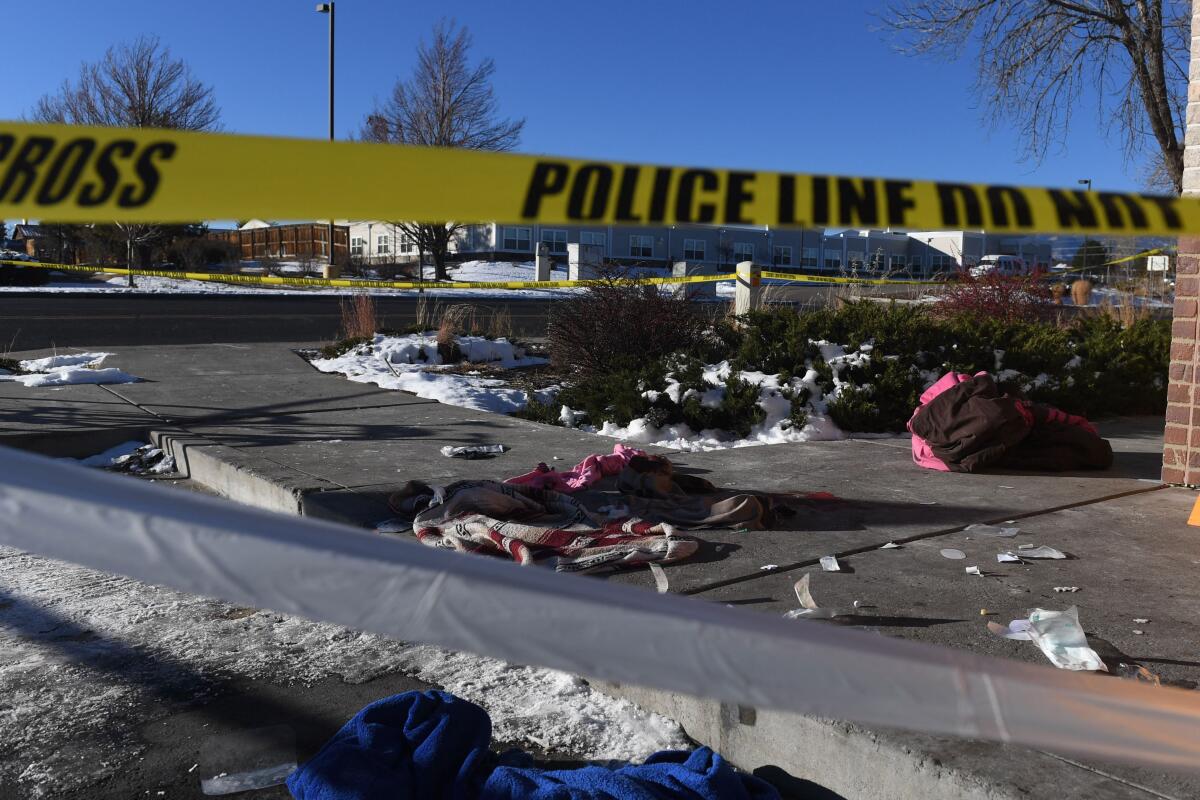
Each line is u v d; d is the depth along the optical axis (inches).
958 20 781.9
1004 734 39.6
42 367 410.9
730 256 1859.0
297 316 768.9
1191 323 219.0
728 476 231.3
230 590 36.6
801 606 137.3
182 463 260.2
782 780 105.4
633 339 401.7
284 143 41.4
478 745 101.5
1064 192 53.9
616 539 167.6
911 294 634.2
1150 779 87.8
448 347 465.7
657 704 120.3
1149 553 166.4
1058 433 242.5
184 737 116.5
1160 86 763.4
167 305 858.8
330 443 263.6
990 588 145.9
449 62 1379.2
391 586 37.5
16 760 111.7
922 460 246.7
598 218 47.4
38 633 149.1
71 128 40.9
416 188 43.3
